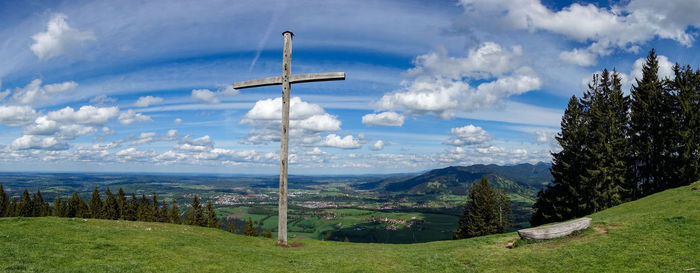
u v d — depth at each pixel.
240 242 22.27
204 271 11.97
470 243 19.62
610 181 39.97
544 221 50.22
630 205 29.31
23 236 13.79
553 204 46.00
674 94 40.41
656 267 10.63
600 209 40.22
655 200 27.78
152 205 86.12
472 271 12.88
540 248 15.07
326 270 13.52
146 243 15.38
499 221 64.31
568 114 52.97
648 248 12.52
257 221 180.00
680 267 10.36
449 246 19.59
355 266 14.33
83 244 13.71
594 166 40.16
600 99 48.78
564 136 49.22
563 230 16.48
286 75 20.94
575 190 42.41
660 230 14.49
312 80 20.45
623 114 46.94
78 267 10.72
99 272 10.45
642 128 43.69
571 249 13.91
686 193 27.00
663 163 41.31
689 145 36.69
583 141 43.09
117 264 11.56
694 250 11.64
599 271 11.01
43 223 17.53
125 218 85.31
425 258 15.72
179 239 17.88
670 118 39.47
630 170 44.34
